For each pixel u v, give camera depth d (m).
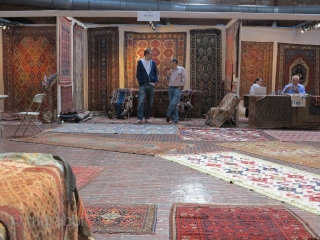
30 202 1.92
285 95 10.12
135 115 12.70
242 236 3.16
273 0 14.44
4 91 12.29
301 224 3.43
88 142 7.47
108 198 4.20
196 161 5.94
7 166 2.49
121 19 13.23
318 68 13.00
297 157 6.36
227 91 11.86
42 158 2.65
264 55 12.78
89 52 13.00
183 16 9.91
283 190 4.52
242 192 4.48
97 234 3.24
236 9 13.33
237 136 8.59
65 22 10.75
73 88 11.74
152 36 12.88
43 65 12.15
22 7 11.73
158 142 7.60
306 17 9.89
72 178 2.58
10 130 9.07
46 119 10.50
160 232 3.31
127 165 5.71
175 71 10.62
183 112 11.70
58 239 2.24
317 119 10.07
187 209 3.82
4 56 12.22
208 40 12.65
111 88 12.91
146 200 4.15
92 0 11.52
